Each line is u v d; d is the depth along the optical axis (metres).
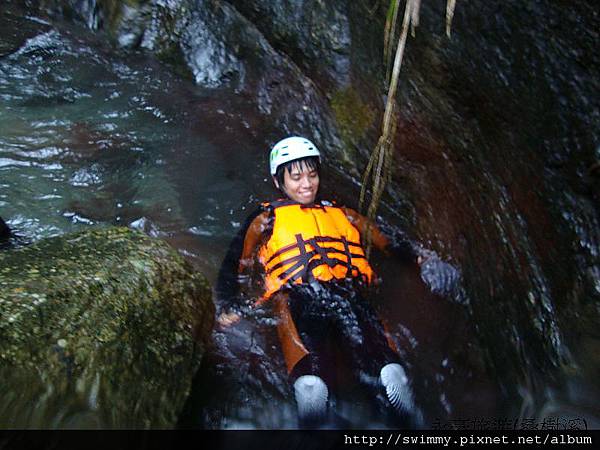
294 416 2.75
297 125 5.03
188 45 5.80
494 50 4.23
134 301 2.54
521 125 3.96
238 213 4.16
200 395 2.72
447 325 3.40
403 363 2.89
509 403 2.95
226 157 4.72
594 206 3.68
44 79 5.48
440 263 3.72
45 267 2.56
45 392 2.05
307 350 2.83
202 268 3.63
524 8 4.25
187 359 2.55
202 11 5.84
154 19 5.97
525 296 3.42
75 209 3.98
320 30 5.18
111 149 4.66
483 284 3.56
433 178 4.14
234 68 5.63
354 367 2.88
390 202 4.27
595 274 3.56
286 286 3.19
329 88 4.98
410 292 3.59
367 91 4.70
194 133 4.98
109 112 5.12
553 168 3.81
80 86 5.45
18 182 4.15
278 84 5.33
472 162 4.01
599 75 3.84
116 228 3.04
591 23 3.99
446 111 4.27
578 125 3.82
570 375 3.09
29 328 2.20
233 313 3.22
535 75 4.05
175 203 4.18
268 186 4.45
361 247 3.47
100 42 6.10
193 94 5.49
